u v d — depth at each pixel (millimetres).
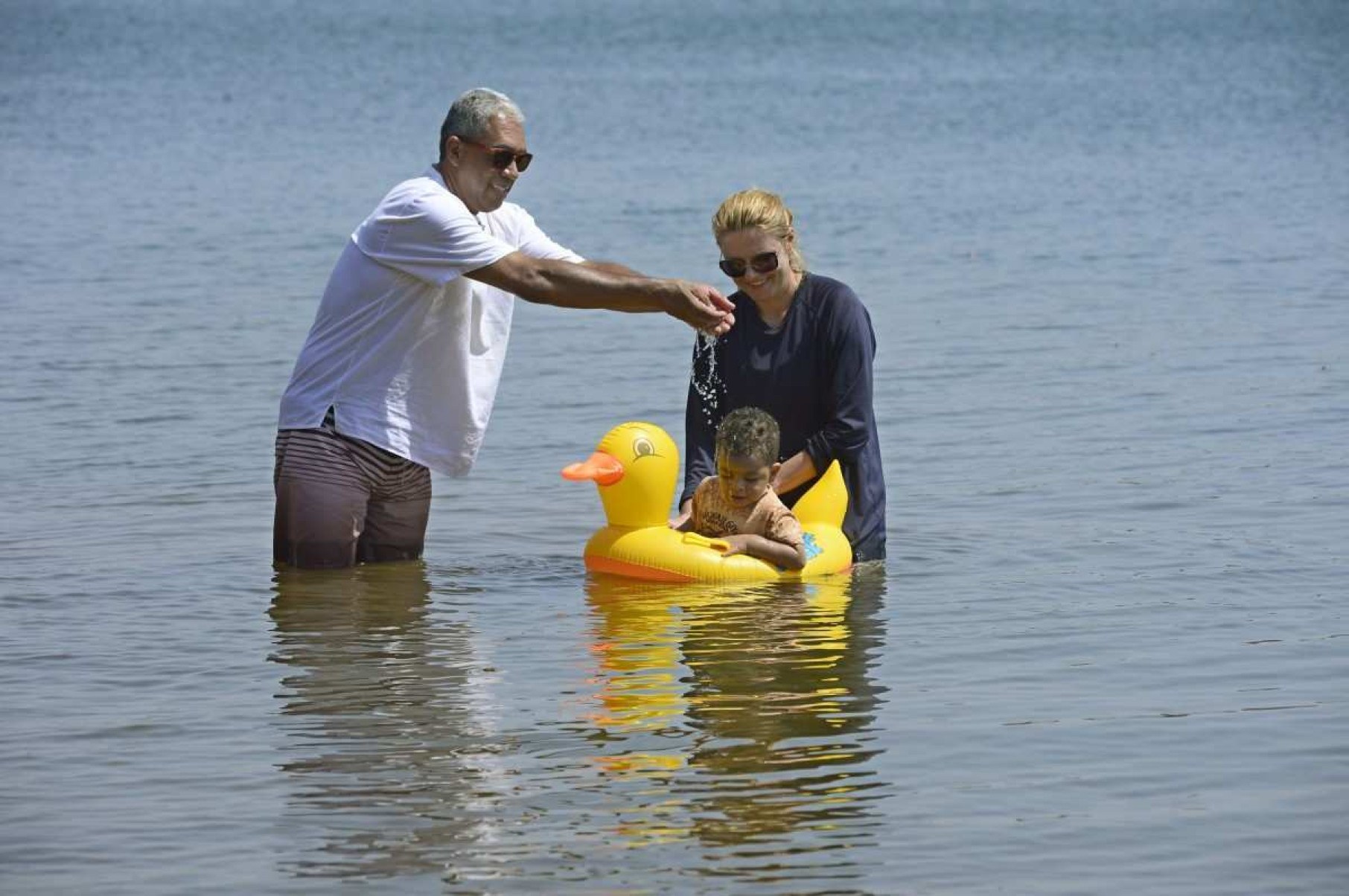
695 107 120250
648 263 55094
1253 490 27547
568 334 44219
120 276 52562
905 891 13742
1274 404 34250
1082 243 59406
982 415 34188
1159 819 15031
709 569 23047
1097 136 99750
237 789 15945
